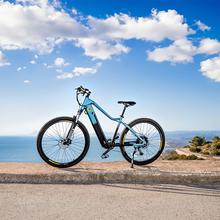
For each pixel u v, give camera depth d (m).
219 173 5.13
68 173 4.94
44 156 5.32
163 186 4.77
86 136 5.48
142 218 3.30
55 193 4.23
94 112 5.59
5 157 180.62
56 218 3.25
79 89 5.55
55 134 5.36
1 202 3.78
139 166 5.75
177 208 3.65
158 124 5.87
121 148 5.71
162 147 5.87
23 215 3.32
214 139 41.28
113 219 3.26
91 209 3.57
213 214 3.46
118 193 4.29
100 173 4.98
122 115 5.71
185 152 32.88
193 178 5.02
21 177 4.81
